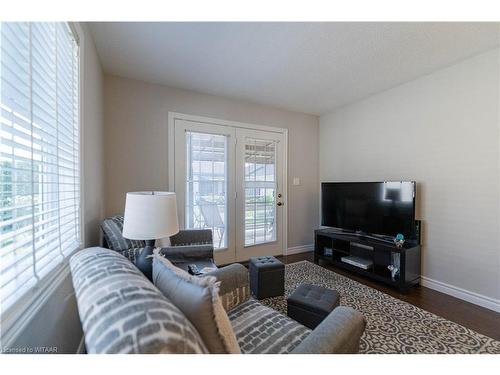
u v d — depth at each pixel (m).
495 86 2.09
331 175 3.88
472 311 2.07
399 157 2.88
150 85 2.79
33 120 0.91
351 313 1.01
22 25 0.82
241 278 1.51
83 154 1.58
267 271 2.25
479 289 2.19
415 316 1.97
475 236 2.22
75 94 1.48
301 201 3.95
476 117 2.21
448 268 2.41
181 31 1.84
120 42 1.98
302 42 1.99
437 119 2.51
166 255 2.08
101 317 0.56
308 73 2.56
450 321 1.90
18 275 0.76
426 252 2.60
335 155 3.80
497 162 2.09
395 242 2.54
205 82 2.78
